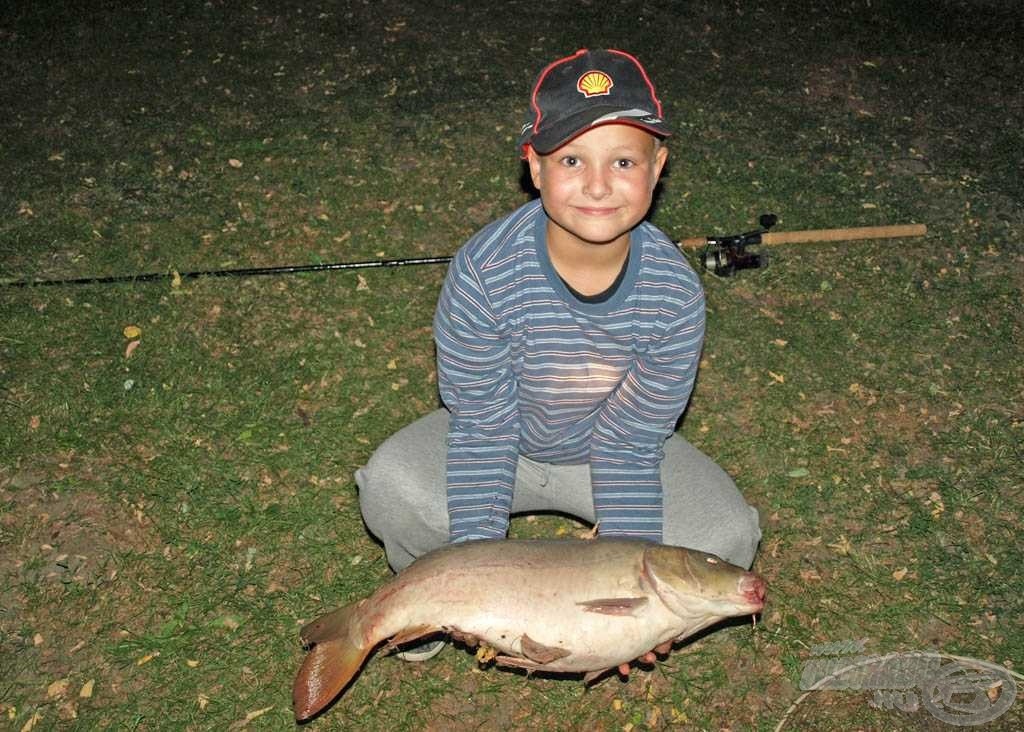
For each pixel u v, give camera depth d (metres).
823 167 3.06
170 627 1.69
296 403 2.11
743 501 1.54
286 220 2.67
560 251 1.30
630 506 1.48
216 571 1.78
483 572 1.28
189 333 2.25
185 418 2.05
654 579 1.25
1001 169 3.11
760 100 3.42
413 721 1.60
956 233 2.76
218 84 3.34
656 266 1.34
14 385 2.10
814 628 1.75
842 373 2.25
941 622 1.76
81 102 3.19
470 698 1.63
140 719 1.57
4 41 3.54
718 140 3.15
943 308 2.46
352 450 2.02
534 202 1.37
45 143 2.96
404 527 1.54
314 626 1.35
